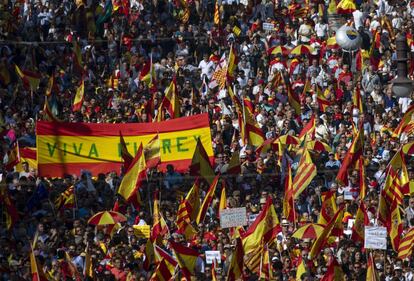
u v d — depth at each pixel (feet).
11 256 260.01
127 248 257.34
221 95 333.62
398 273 255.70
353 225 260.21
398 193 263.90
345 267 255.50
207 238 267.39
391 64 351.46
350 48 343.67
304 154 271.90
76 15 358.02
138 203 273.13
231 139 310.24
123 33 356.79
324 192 273.13
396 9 379.35
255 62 352.28
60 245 264.11
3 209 273.95
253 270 256.93
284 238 265.34
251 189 288.30
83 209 280.10
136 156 271.49
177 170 291.17
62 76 341.82
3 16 347.56
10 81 336.29
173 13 375.25
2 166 291.17
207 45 361.30
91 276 251.80
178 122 293.02
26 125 309.01
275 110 325.42
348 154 281.13
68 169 286.25
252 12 377.09
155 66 346.54
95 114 318.65
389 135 310.04
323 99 321.73
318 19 373.40
